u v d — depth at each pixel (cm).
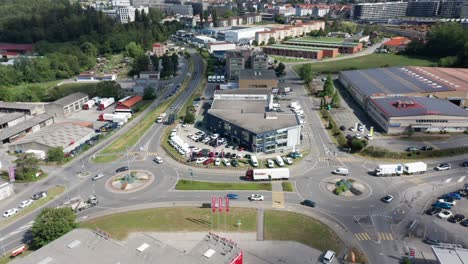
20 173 11894
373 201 10450
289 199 10638
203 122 16975
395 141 14362
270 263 8088
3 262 8256
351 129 15762
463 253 7325
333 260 8144
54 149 13062
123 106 18938
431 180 11525
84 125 16088
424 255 8238
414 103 16038
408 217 9675
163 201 10656
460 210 9875
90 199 10575
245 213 10000
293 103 18288
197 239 8962
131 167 12794
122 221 9706
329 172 12181
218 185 11475
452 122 14875
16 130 15275
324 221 9569
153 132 15938
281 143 13900
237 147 14162
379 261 8069
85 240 7562
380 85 19425
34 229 8500
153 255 7119
